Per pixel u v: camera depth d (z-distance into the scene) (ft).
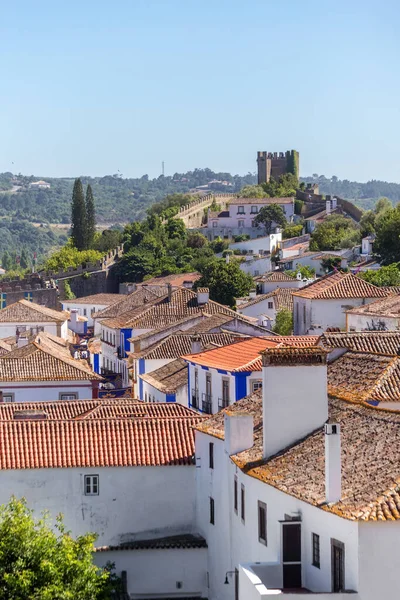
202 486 235.20
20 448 239.91
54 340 550.77
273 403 191.21
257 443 203.82
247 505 193.26
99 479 239.09
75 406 296.92
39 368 385.29
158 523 240.53
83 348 593.42
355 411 190.49
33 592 182.29
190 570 231.50
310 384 191.62
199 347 364.58
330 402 202.49
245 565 168.35
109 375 508.53
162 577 231.50
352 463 167.22
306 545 165.68
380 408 190.19
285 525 167.22
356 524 148.05
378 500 149.79
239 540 200.75
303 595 150.92
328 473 157.17
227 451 206.49
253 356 296.30
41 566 184.34
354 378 221.87
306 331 473.67
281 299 583.99
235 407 235.40
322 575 159.63
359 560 147.84
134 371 422.41
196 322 468.75
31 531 190.29
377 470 160.45
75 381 382.01
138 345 463.01
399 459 161.17
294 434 191.21
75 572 187.62
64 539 196.54
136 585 231.30
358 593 147.84
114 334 544.21
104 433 245.86
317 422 192.13
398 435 170.91
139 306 594.24
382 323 388.98
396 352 253.44
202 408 315.58
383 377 215.10
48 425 246.06
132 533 239.91
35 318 610.24
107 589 194.70
